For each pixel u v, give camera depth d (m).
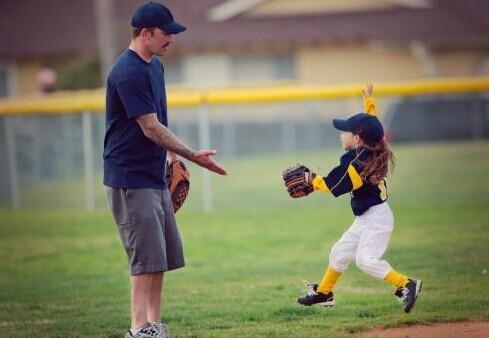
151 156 13.77
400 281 14.08
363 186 14.20
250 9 70.81
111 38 60.66
